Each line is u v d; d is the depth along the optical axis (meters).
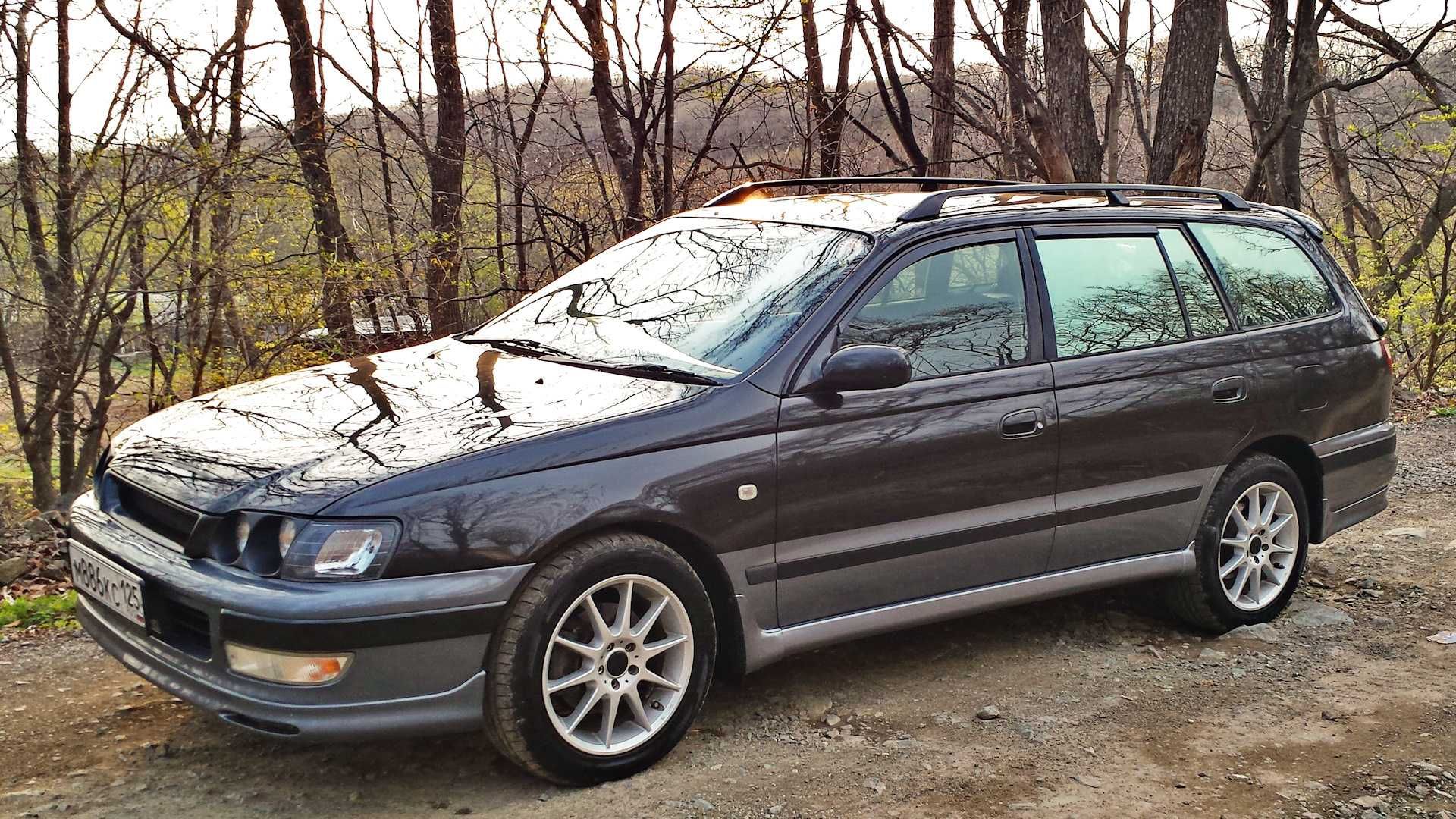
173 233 8.78
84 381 8.88
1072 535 4.43
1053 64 11.63
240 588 3.10
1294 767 3.73
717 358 3.89
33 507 8.80
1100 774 3.65
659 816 3.30
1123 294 4.62
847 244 4.19
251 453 3.43
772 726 3.95
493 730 3.32
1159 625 5.13
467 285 12.03
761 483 3.69
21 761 3.62
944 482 4.06
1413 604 5.45
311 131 11.13
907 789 3.52
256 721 3.11
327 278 9.53
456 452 3.28
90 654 4.65
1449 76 15.41
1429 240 16.62
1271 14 12.76
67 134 8.35
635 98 11.73
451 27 12.46
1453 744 3.90
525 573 3.26
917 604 4.12
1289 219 5.38
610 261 4.95
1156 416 4.57
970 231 4.30
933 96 13.29
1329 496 5.27
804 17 10.08
